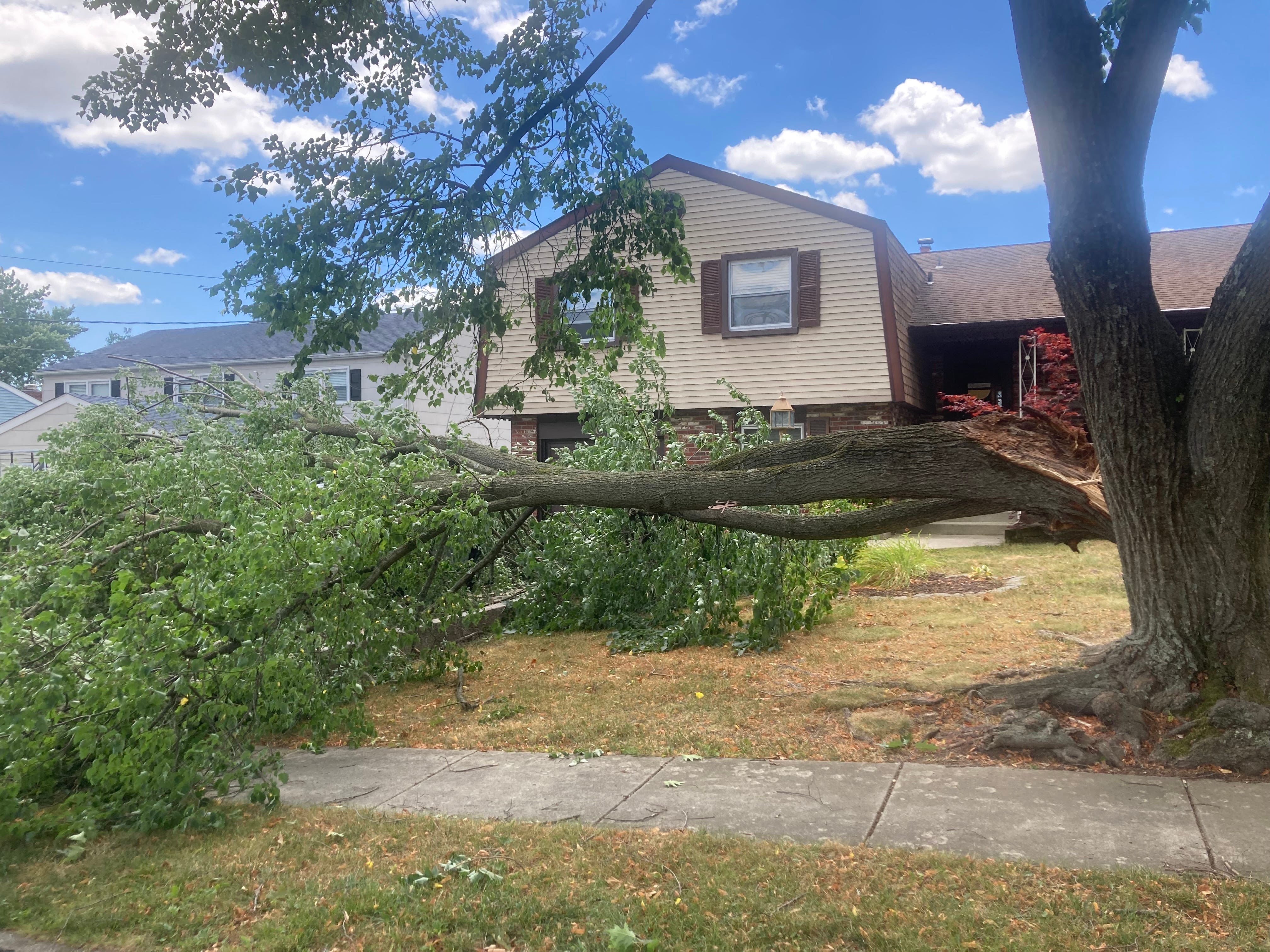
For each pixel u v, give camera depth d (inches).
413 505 266.8
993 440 227.5
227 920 137.7
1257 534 197.2
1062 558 447.5
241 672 197.6
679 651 316.8
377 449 275.4
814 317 577.9
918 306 666.8
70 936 135.3
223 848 165.2
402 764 214.2
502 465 331.0
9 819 175.6
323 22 262.1
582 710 250.4
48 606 204.2
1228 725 184.9
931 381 692.1
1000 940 117.4
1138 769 183.3
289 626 217.3
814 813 166.4
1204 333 196.4
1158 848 143.6
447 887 143.5
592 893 137.7
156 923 136.6
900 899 130.3
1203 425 195.8
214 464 259.9
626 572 361.7
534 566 368.2
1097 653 230.4
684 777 191.5
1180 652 201.3
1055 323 591.5
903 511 257.4
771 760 200.2
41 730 165.3
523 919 131.5
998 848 146.6
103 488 247.8
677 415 618.2
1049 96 197.6
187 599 194.4
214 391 378.9
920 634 314.5
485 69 289.9
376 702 276.8
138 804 184.1
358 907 137.1
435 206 290.2
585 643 341.1
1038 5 196.2
